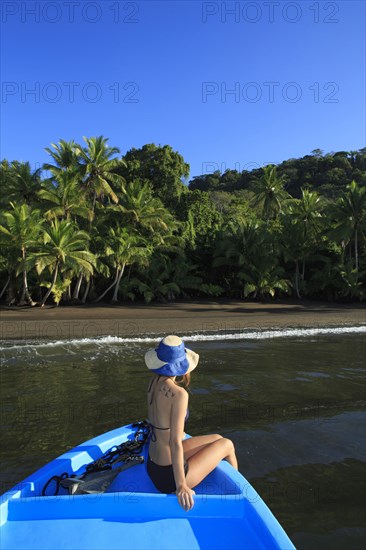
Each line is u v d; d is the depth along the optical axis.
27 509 2.82
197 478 3.32
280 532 2.64
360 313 33.94
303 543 4.27
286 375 12.02
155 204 42.03
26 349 17.22
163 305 38.69
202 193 56.00
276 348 17.45
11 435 7.02
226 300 44.16
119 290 41.19
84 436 7.02
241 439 6.94
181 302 41.69
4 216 34.19
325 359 14.77
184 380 3.54
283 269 44.75
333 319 29.58
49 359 14.80
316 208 47.25
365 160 112.94
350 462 6.13
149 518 2.85
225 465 3.56
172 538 2.64
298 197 103.56
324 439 6.96
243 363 13.96
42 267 32.12
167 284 41.00
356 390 10.27
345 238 44.62
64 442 6.74
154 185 58.34
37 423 7.67
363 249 48.62
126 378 11.59
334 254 46.88
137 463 3.62
